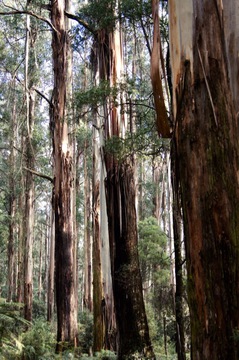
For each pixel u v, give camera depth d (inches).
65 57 449.7
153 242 628.1
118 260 309.6
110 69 331.0
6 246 964.0
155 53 134.7
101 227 342.6
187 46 124.1
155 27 137.3
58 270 439.2
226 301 107.2
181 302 234.4
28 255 708.0
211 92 118.4
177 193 125.9
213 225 111.0
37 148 727.1
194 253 113.8
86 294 817.5
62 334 426.9
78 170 888.9
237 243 109.5
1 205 888.3
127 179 320.5
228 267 108.3
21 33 634.2
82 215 1067.9
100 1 286.5
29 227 729.6
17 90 715.4
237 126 121.5
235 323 106.0
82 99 283.0
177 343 231.3
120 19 279.4
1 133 784.9
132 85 278.4
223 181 112.9
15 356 255.6
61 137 447.8
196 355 110.5
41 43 648.4
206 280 110.1
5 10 577.9
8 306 263.9
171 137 134.3
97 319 428.8
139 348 292.2
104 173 331.3
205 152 116.0
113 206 318.3
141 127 285.0
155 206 872.9
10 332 252.8
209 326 108.1
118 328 301.9
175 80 127.3
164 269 625.6
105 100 291.6
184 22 125.6
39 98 770.2
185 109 122.0
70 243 443.2
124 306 300.5
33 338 320.5
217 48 121.5
